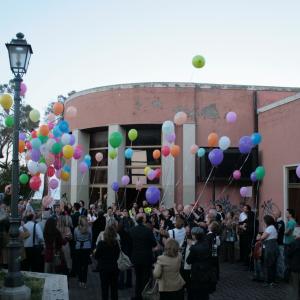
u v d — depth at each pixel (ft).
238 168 56.03
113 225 25.09
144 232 27.76
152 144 62.64
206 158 56.39
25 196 62.75
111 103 62.80
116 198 60.44
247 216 42.60
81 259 32.48
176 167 59.62
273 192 50.19
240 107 59.98
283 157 47.93
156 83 60.85
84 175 67.05
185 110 59.98
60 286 28.66
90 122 65.00
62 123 44.62
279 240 35.94
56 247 33.09
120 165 61.98
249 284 33.68
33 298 25.59
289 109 46.88
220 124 59.77
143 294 26.32
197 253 21.81
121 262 27.40
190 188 58.39
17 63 27.09
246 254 41.83
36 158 42.14
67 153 43.55
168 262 20.66
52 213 39.04
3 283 27.04
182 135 59.72
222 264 43.34
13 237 26.27
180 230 28.30
